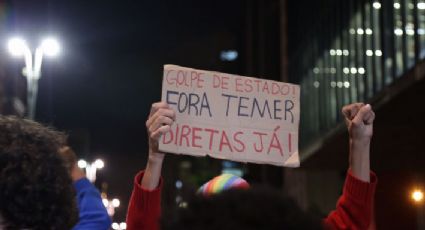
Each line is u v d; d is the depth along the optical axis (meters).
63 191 1.99
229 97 3.45
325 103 25.81
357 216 3.14
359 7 20.39
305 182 33.53
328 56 25.39
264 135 3.46
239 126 3.43
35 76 20.91
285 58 36.28
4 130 1.98
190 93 3.41
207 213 1.37
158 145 3.10
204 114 3.40
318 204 33.09
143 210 2.96
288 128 3.48
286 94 3.51
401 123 18.23
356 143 3.20
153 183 3.04
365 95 19.34
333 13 24.30
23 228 1.91
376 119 17.95
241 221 1.35
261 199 1.40
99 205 3.09
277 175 40.53
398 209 23.91
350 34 21.69
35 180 1.92
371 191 3.17
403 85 14.99
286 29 36.34
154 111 3.14
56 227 1.95
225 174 3.79
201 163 47.94
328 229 1.45
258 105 3.48
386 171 24.69
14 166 1.91
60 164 2.01
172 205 1.54
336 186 33.34
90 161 46.06
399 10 15.98
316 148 26.17
